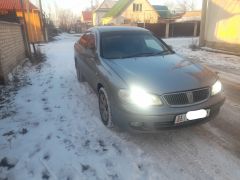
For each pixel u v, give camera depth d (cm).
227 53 1184
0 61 618
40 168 285
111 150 314
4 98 538
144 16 3422
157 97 289
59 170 280
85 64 497
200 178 259
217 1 1299
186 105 294
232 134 348
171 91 291
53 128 382
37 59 1056
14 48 833
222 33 1293
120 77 321
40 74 773
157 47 451
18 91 588
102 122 394
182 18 3136
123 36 456
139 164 285
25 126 393
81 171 277
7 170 285
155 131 297
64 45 1845
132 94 294
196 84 306
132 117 294
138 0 3384
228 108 448
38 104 493
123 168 279
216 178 259
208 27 1409
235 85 614
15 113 449
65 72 789
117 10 3547
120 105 305
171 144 325
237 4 1160
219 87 334
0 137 360
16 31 902
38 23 2150
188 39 2544
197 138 338
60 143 336
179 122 295
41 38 2184
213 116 326
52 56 1202
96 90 415
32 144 337
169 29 3241
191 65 369
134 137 344
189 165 281
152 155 302
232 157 293
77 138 347
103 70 363
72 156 305
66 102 496
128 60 384
